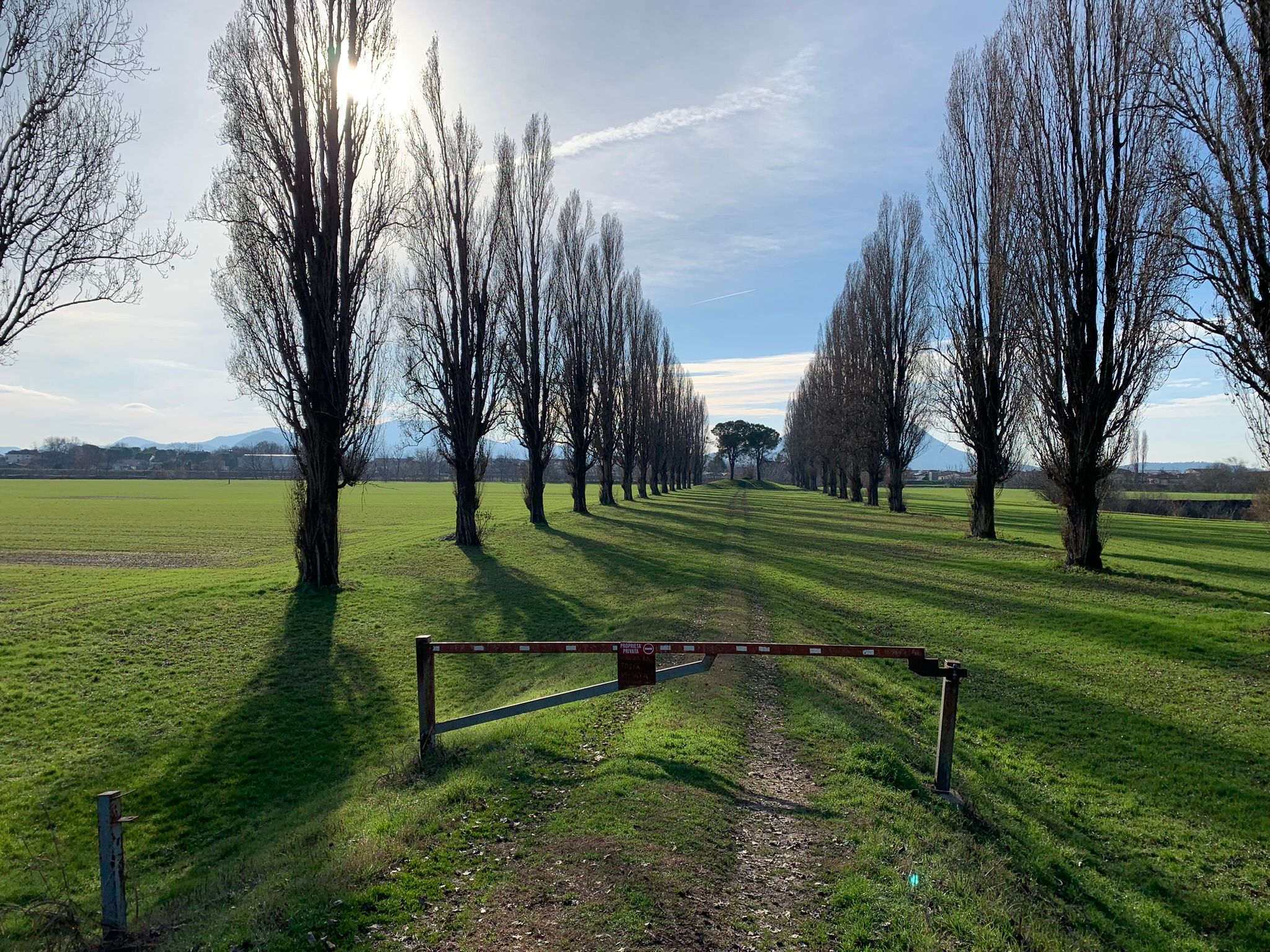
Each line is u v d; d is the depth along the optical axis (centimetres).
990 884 581
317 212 1972
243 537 4262
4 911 659
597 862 558
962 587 2131
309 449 2053
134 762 1014
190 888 681
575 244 4956
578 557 2959
